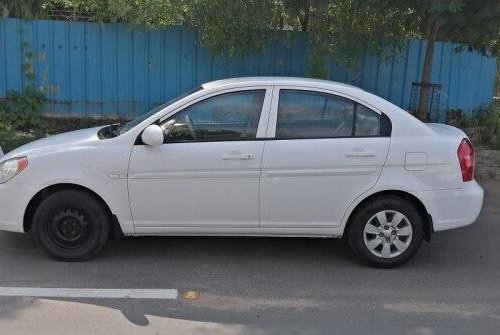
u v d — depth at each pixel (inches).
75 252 208.2
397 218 208.8
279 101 206.5
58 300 179.6
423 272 211.3
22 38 395.5
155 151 201.5
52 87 404.2
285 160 202.4
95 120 411.5
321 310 178.1
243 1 366.3
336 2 368.8
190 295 185.8
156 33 405.1
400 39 401.1
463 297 190.2
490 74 487.8
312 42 393.4
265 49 391.5
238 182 202.7
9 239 232.2
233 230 207.5
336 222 208.1
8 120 397.7
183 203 203.8
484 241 247.8
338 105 207.5
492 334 165.5
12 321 165.0
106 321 167.0
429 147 205.8
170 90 414.0
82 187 205.2
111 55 405.1
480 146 452.1
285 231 208.5
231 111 205.9
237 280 199.5
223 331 163.3
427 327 168.6
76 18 416.5
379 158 204.1
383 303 184.1
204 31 380.5
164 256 219.9
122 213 204.1
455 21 321.1
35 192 202.2
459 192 208.4
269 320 170.7
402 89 438.0
